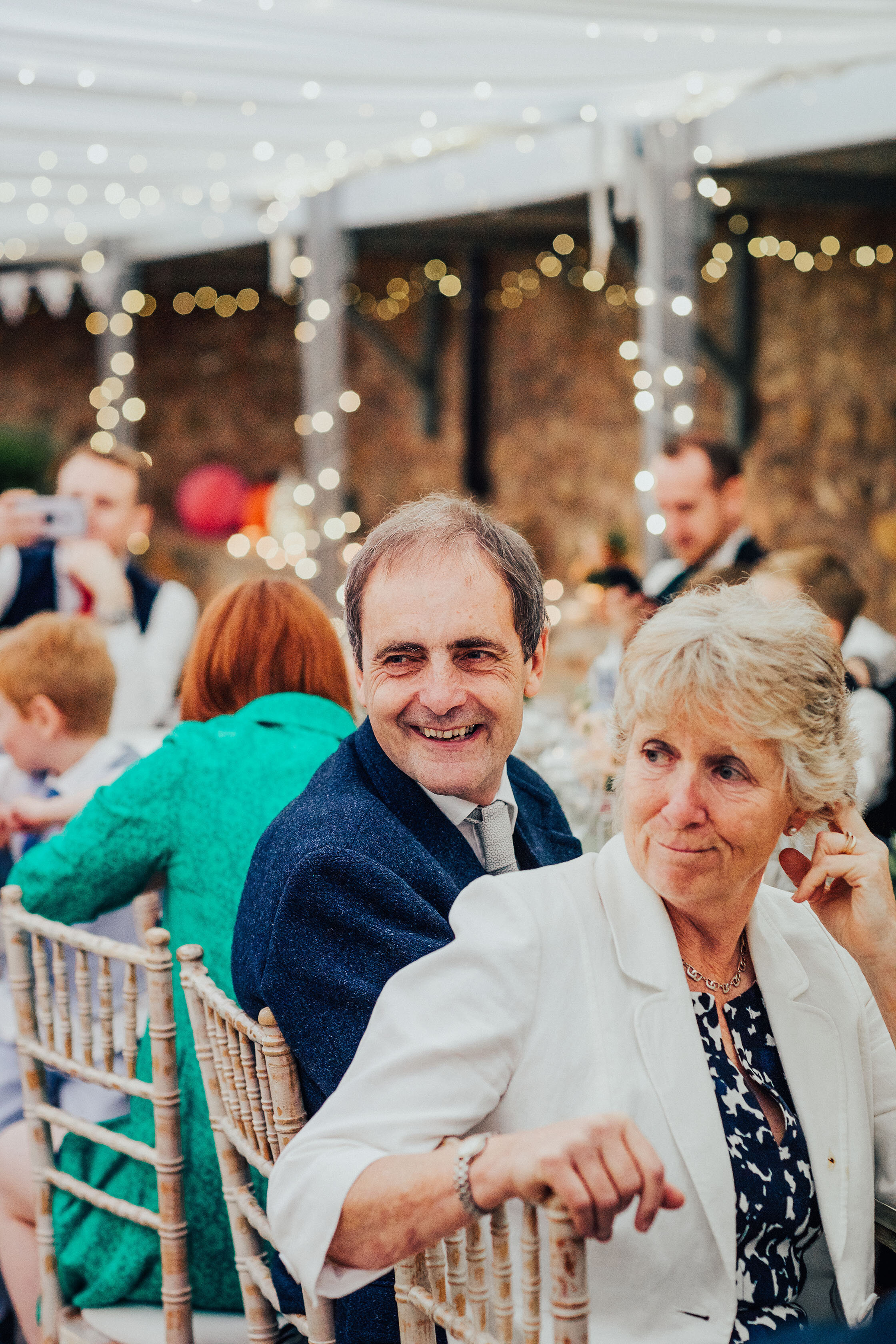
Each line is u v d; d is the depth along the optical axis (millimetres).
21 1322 2125
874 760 2947
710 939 1363
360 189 6051
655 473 4027
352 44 3787
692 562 4051
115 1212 1830
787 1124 1323
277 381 10273
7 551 4160
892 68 4016
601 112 4637
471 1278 1164
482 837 1648
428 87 4258
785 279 7188
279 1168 1192
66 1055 1894
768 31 3766
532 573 1592
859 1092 1386
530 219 7133
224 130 4727
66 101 4238
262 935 1441
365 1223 1112
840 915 1426
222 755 1876
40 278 8094
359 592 1562
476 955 1253
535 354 8953
